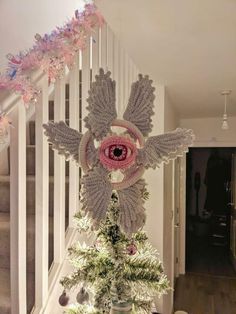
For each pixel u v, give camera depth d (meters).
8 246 1.41
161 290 0.96
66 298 1.04
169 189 3.13
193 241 6.46
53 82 1.24
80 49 1.44
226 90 2.54
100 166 0.85
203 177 6.84
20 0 2.16
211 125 4.12
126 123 0.87
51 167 1.83
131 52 1.66
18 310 1.01
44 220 1.14
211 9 1.15
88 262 0.97
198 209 6.83
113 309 0.91
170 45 1.55
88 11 1.51
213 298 3.71
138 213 0.85
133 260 0.99
